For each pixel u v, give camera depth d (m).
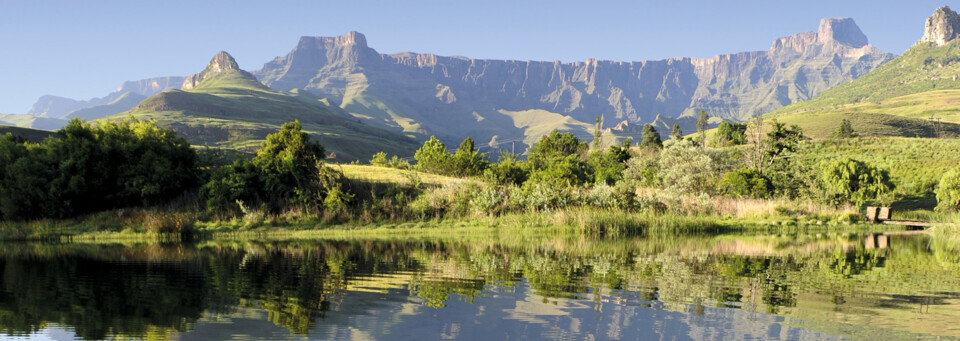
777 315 12.85
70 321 12.50
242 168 42.28
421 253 24.92
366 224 39.50
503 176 53.31
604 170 67.69
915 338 11.20
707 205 44.97
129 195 42.25
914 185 80.69
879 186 62.50
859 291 15.64
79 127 43.00
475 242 30.42
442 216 41.69
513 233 36.06
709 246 28.08
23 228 36.88
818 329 11.84
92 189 41.56
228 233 36.38
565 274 18.59
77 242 32.78
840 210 49.84
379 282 17.03
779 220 43.34
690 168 54.84
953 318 12.66
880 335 11.27
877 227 43.59
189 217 37.22
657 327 11.92
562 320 12.53
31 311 13.38
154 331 11.69
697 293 15.40
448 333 11.50
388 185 45.62
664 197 43.31
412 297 14.85
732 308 13.57
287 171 42.22
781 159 69.81
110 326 12.08
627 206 41.81
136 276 18.48
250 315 12.95
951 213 55.41
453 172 59.06
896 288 16.06
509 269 19.61
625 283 16.78
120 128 45.41
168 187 43.19
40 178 39.72
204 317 12.78
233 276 18.36
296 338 11.22
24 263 22.14
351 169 54.03
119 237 35.00
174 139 47.28
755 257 23.27
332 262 21.72
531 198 41.62
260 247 28.20
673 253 24.83
